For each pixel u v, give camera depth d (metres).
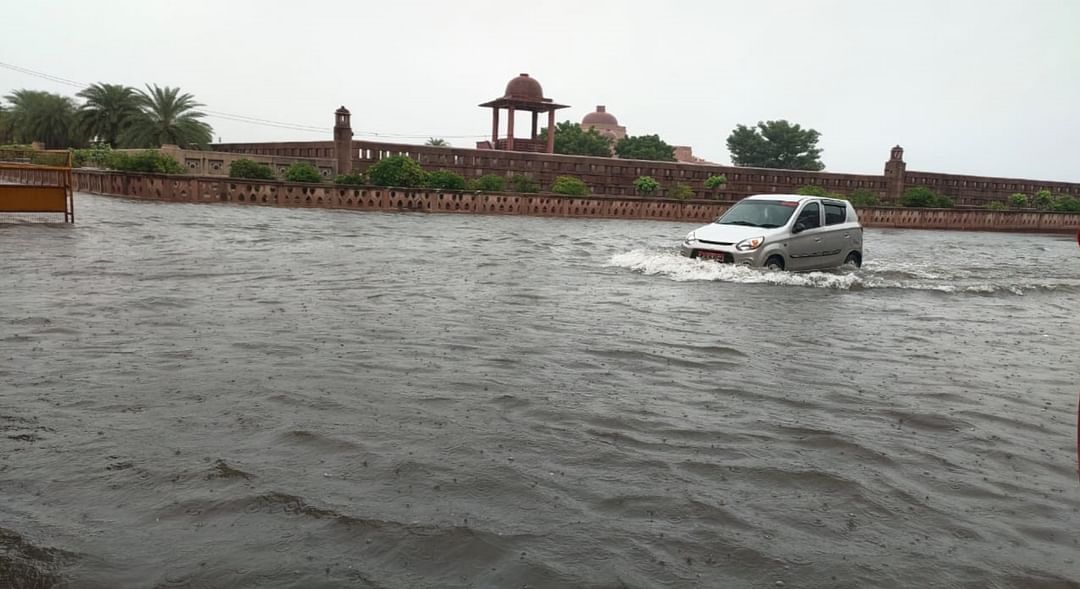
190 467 3.41
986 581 2.64
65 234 14.27
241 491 3.17
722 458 3.83
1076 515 3.27
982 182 58.31
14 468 3.34
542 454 3.77
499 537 2.84
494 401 4.67
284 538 2.78
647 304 9.03
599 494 3.30
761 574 2.63
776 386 5.39
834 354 6.64
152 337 6.07
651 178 46.19
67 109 57.09
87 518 2.89
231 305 7.70
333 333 6.51
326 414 4.25
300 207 30.77
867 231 36.62
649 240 20.61
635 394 5.00
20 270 9.52
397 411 4.37
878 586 2.58
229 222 19.61
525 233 21.53
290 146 44.53
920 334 7.90
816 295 10.58
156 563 2.57
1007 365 6.50
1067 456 4.09
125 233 15.05
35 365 5.08
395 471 3.46
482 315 7.76
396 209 33.00
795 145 78.69
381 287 9.45
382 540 2.78
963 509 3.29
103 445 3.66
